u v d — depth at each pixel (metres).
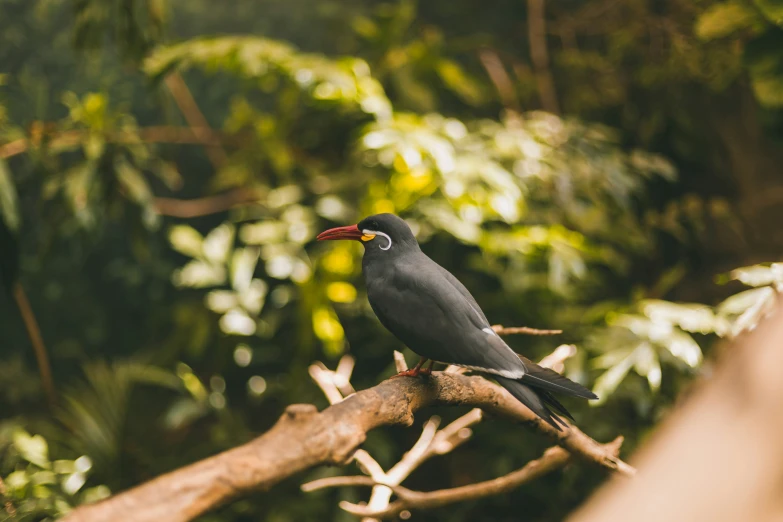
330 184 7.48
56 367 11.51
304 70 6.82
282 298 7.44
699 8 8.28
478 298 7.06
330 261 6.86
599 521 0.68
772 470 0.66
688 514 0.66
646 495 0.68
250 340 8.27
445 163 6.23
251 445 1.75
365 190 7.29
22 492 4.20
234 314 7.12
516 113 8.68
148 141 7.77
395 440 8.10
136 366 7.07
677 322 5.06
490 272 6.96
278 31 11.66
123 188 7.13
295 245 7.09
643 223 8.34
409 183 6.59
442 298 3.02
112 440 6.43
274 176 8.50
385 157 6.73
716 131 8.99
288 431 1.81
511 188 6.40
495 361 2.86
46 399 9.66
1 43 11.21
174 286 11.76
